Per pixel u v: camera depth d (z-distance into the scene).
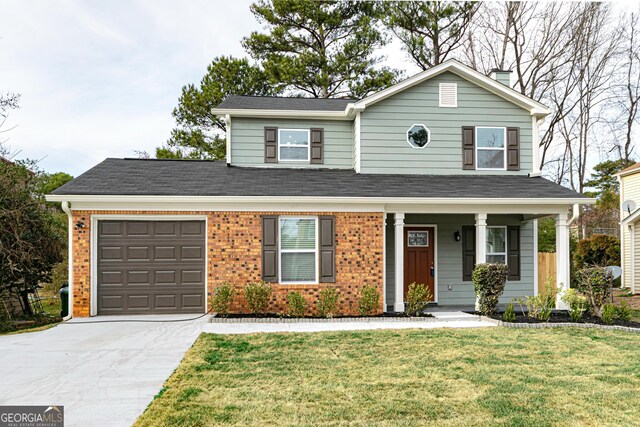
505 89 12.75
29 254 9.56
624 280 19.11
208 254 10.27
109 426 4.29
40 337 8.09
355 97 22.38
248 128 13.09
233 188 10.74
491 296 10.44
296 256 10.56
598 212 30.88
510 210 11.23
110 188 10.26
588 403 4.94
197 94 21.91
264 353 6.96
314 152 13.17
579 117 24.73
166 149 23.94
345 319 9.80
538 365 6.40
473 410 4.71
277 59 21.94
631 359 6.77
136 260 10.30
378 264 10.66
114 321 9.52
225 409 4.70
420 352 7.07
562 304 11.27
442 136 12.87
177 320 9.64
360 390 5.30
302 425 4.32
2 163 10.38
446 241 12.77
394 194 10.74
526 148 13.12
